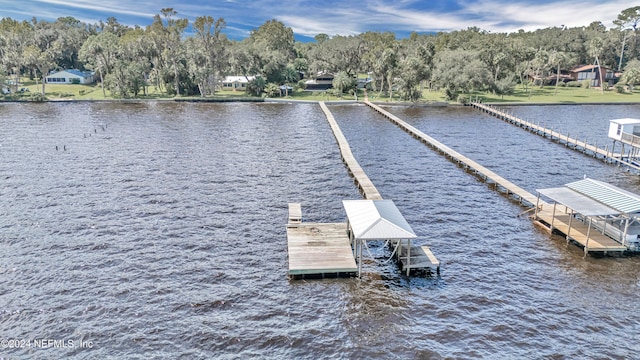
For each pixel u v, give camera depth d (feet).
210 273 103.50
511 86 426.92
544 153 218.59
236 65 499.10
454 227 130.82
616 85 479.41
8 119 296.51
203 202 147.64
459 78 400.26
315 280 101.76
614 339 82.53
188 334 82.69
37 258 108.68
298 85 488.44
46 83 488.02
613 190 122.62
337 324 86.38
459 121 308.40
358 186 166.20
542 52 505.66
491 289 98.73
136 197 150.82
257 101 407.44
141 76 428.97
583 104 386.11
